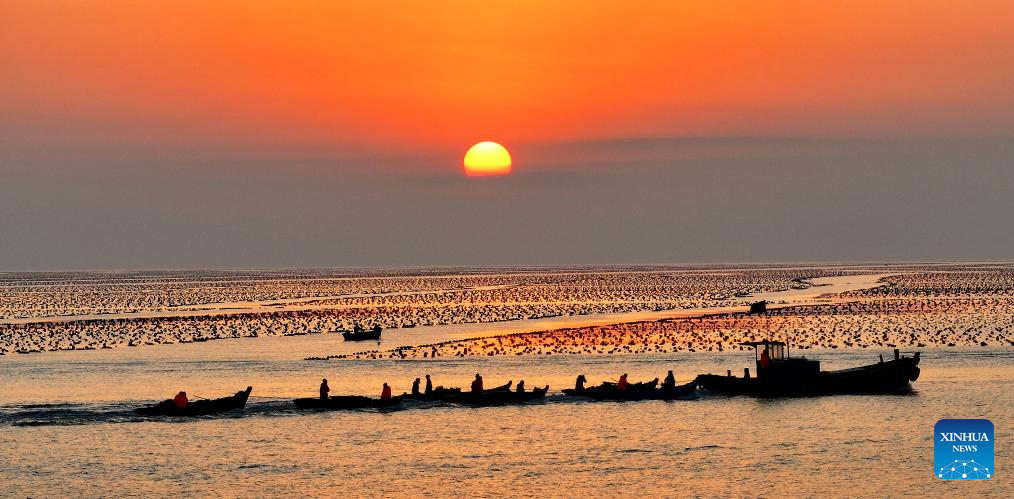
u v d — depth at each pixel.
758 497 198.25
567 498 197.88
